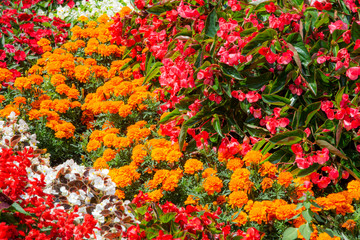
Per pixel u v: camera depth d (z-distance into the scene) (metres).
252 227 2.71
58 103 3.99
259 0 3.47
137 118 3.98
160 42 4.18
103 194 2.68
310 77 3.18
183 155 3.44
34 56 5.20
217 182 2.89
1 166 2.24
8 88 4.30
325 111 3.14
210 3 3.80
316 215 2.83
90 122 4.10
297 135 3.12
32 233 2.09
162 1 3.99
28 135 3.34
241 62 3.23
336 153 3.01
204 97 3.50
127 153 3.50
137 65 4.58
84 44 4.90
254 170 3.07
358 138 3.14
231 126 3.49
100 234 2.47
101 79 4.54
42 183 2.33
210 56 3.43
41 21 5.53
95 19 5.72
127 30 4.54
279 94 3.48
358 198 2.89
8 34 5.36
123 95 4.08
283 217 2.72
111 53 4.79
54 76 4.22
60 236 2.24
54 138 3.83
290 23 3.40
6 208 1.97
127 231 2.48
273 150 3.54
